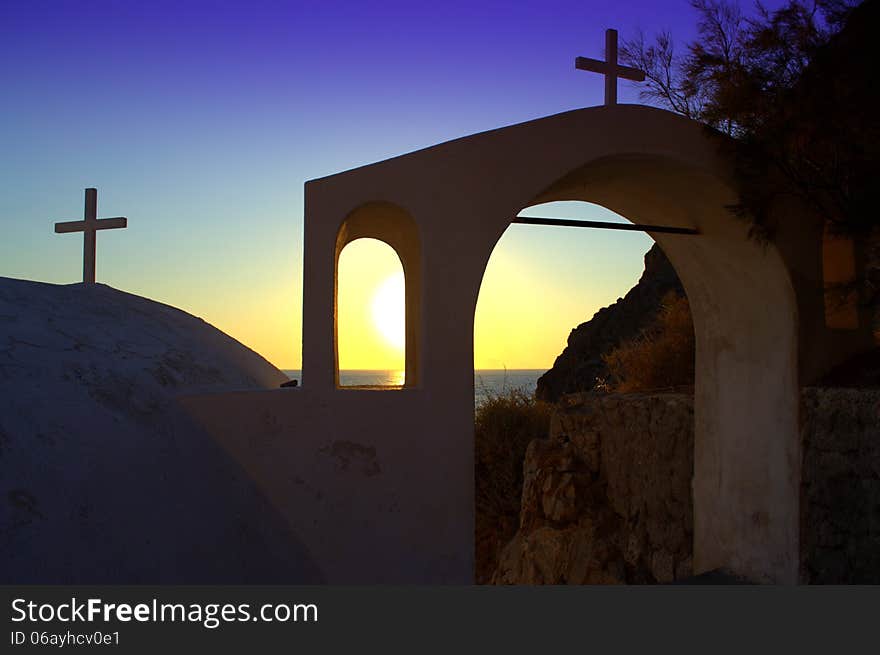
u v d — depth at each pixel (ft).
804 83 21.47
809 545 22.06
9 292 21.02
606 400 32.60
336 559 18.75
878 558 19.52
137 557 14.94
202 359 23.13
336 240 19.76
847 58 20.93
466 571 19.43
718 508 25.77
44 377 17.31
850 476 20.65
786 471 22.91
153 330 23.48
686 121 22.43
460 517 19.53
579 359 65.51
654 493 29.25
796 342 22.81
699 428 26.89
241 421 18.99
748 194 22.68
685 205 24.76
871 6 20.74
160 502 16.38
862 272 23.93
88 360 18.99
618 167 22.94
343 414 19.29
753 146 22.16
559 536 31.35
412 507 19.30
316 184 19.85
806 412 22.41
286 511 18.76
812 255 23.39
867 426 20.03
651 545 29.35
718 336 26.14
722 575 24.95
